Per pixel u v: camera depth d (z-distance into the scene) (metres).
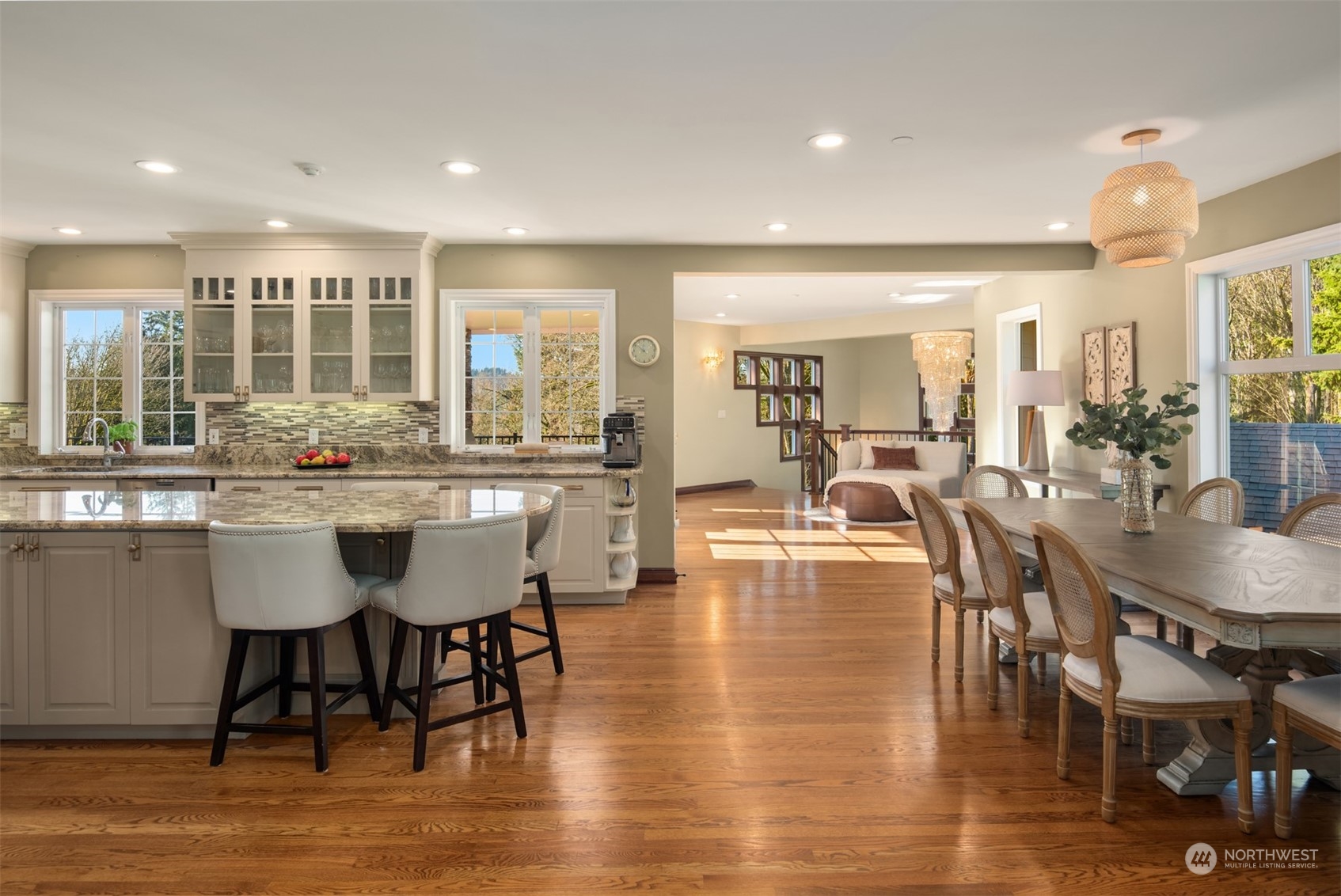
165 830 2.33
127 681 2.89
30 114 3.14
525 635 4.39
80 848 2.23
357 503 3.35
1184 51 2.63
